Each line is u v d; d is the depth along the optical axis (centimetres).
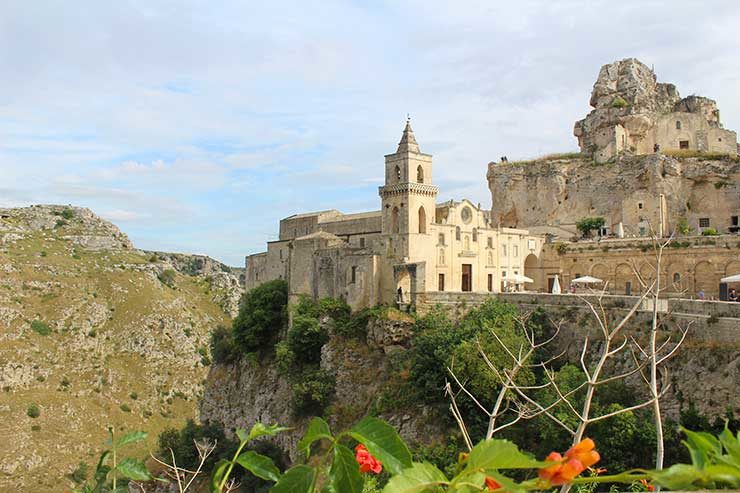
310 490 511
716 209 9938
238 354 10019
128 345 16838
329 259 8581
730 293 7469
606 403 4775
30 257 18600
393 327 7181
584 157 11856
